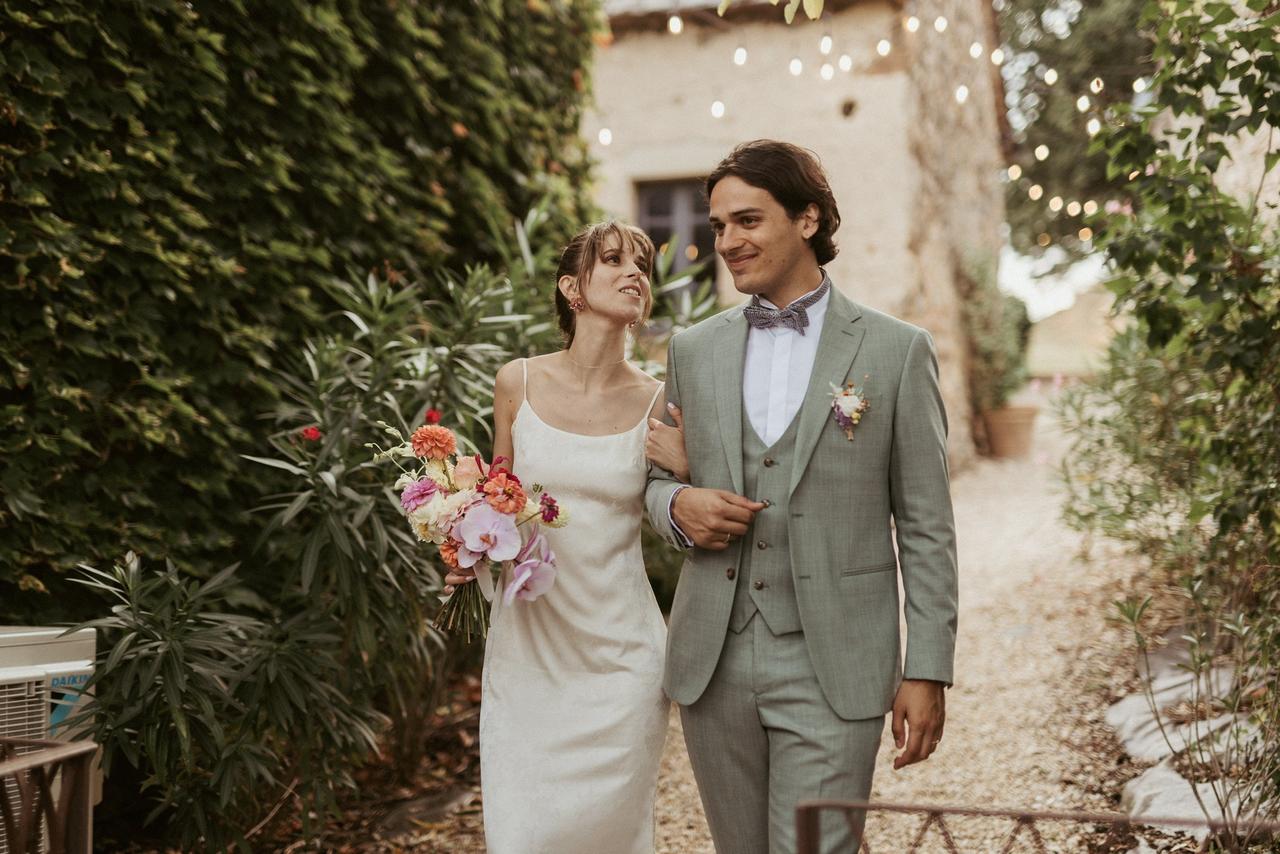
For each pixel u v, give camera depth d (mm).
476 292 3758
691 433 2096
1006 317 11633
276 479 3516
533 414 2324
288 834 3264
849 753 1888
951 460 9297
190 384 3258
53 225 2875
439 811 3408
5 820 1735
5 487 2771
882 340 1991
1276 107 2770
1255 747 2699
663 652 2289
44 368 2904
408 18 4227
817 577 1930
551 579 2135
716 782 2045
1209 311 3057
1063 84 13414
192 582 3186
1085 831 2895
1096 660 4211
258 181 3494
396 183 4168
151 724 2594
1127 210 3203
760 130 8719
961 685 4270
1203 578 3381
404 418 3369
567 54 5734
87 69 3000
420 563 3277
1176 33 2957
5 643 2344
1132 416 4613
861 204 8461
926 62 9008
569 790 2172
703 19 8727
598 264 2324
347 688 3088
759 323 2047
